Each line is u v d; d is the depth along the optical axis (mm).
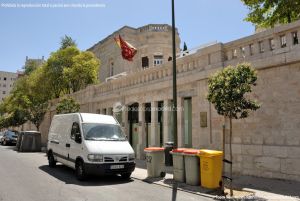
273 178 8969
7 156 17641
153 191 8008
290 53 8656
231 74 7535
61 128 12289
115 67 27688
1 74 110000
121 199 7066
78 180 9641
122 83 18312
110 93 19344
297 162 8375
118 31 27359
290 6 11422
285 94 8906
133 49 21688
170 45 25609
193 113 12250
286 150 8680
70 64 28438
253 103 7504
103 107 20516
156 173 10016
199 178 8492
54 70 28078
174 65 10914
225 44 10992
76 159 9953
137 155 16047
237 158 10156
